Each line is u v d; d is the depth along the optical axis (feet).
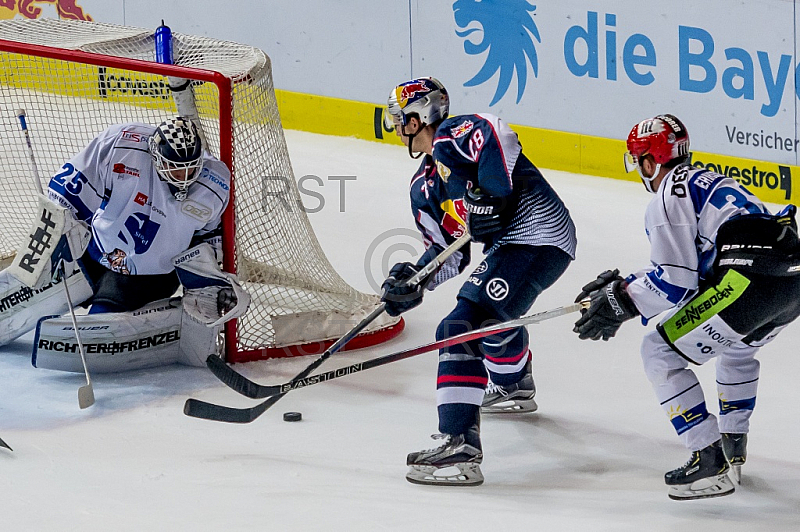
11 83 70.33
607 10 86.38
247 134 56.75
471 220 46.19
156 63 54.39
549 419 50.67
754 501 42.27
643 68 86.12
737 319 39.81
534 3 89.10
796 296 39.88
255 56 58.39
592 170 89.76
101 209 53.01
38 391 51.96
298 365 56.03
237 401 51.44
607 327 41.47
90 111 70.85
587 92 88.74
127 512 40.68
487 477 44.83
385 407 51.49
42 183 71.92
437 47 93.97
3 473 43.75
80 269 55.21
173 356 55.21
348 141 97.66
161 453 45.96
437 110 46.96
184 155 49.55
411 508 41.39
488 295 45.57
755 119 82.69
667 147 41.22
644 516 40.91
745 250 39.24
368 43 96.17
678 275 39.78
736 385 43.68
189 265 53.36
